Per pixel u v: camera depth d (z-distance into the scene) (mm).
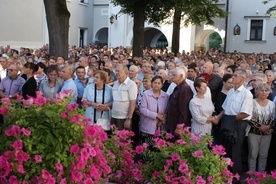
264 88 6129
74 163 3359
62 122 3377
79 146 3422
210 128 6180
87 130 3447
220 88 7125
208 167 3895
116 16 33688
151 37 36500
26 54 15906
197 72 9477
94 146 3559
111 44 34156
